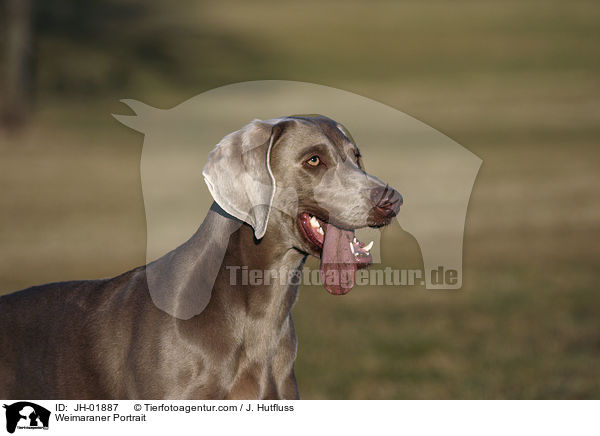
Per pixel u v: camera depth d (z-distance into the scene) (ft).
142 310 14.64
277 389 14.99
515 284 41.34
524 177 77.00
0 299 16.21
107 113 124.06
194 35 186.80
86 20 182.60
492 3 253.03
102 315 15.11
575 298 38.40
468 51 187.93
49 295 15.92
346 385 26.58
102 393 14.90
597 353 30.09
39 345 15.46
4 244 52.44
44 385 15.34
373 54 180.45
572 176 77.05
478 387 26.08
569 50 188.85
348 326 34.30
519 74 162.50
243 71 151.64
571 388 25.98
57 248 51.16
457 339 32.17
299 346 31.50
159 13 212.23
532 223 57.82
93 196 71.10
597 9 240.53
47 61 145.89
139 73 147.33
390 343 31.78
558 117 118.01
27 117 119.44
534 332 33.04
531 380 26.76
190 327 14.14
